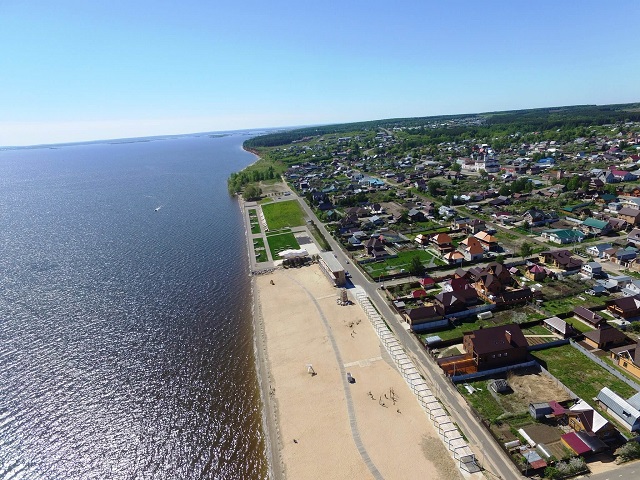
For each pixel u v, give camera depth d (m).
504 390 58.91
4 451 53.44
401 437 52.31
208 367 70.25
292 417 57.53
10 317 88.62
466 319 79.12
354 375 65.25
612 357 64.12
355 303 89.06
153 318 87.31
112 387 65.50
